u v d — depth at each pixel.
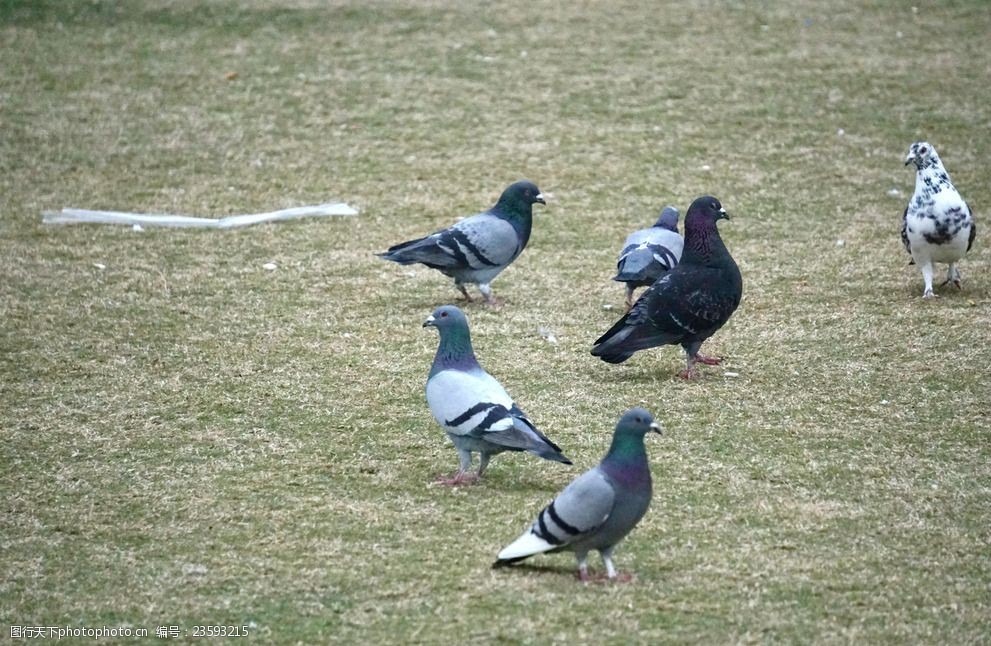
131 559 8.99
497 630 7.84
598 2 28.89
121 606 8.31
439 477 10.35
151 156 20.55
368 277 16.08
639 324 12.20
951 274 15.20
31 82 23.55
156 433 11.35
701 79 23.92
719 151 20.78
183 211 18.44
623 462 8.05
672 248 14.27
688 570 8.67
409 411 11.86
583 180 19.75
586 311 14.80
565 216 18.39
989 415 11.54
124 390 12.37
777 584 8.48
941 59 24.77
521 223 14.98
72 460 10.77
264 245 17.20
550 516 8.15
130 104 22.70
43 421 11.60
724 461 10.59
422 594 8.36
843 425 11.38
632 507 8.08
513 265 16.59
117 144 20.98
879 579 8.55
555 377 12.70
